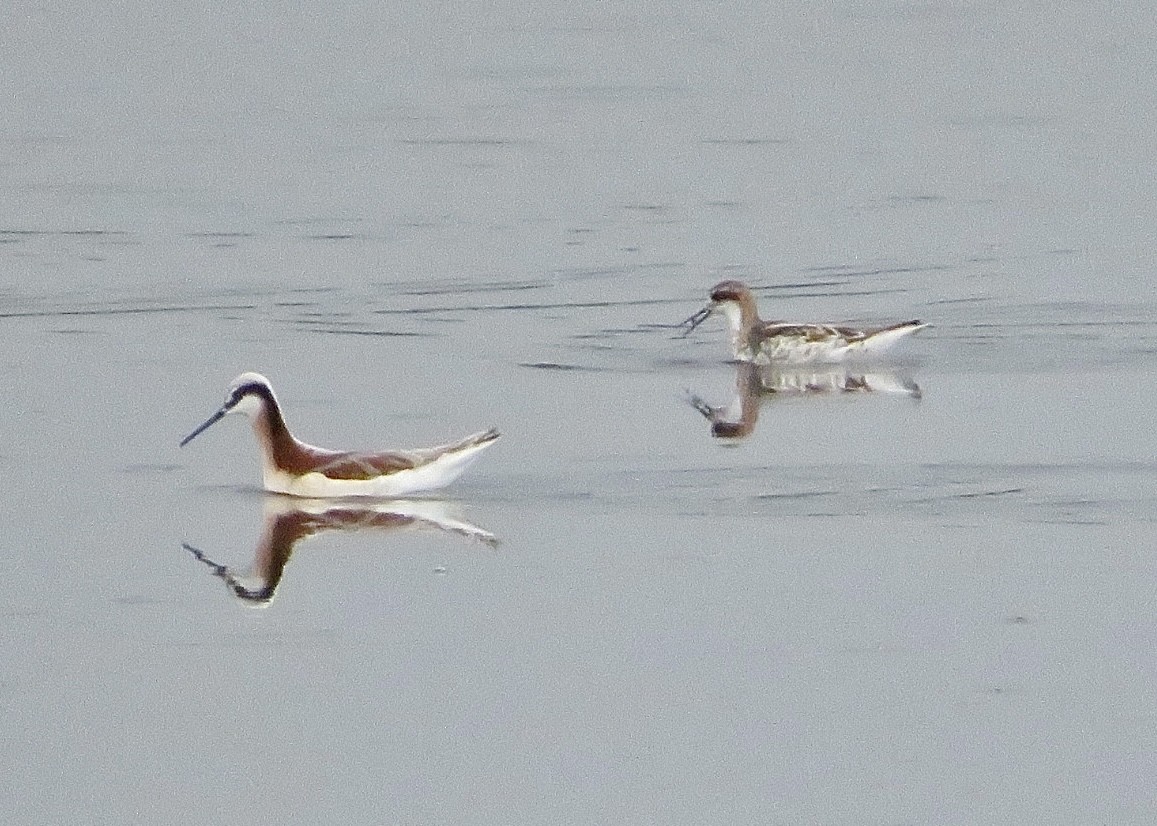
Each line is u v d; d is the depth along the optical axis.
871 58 51.59
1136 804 16.62
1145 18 54.75
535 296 32.28
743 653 19.02
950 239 35.91
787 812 16.62
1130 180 39.88
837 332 28.34
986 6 56.94
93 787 17.16
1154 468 23.23
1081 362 28.09
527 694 18.39
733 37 54.44
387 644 19.20
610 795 16.94
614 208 38.34
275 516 21.83
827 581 20.36
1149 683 18.41
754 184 40.06
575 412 25.67
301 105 47.59
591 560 20.78
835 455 23.83
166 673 18.77
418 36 55.09
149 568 20.66
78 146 43.59
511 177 40.75
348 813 16.78
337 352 28.75
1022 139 43.41
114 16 56.72
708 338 29.95
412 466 22.27
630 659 18.94
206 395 26.41
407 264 34.31
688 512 21.94
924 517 21.80
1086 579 20.30
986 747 17.50
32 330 30.05
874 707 18.14
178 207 38.41
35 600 20.00
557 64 51.75
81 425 25.12
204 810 16.80
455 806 16.81
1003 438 24.47
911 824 16.44
